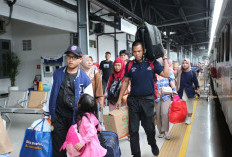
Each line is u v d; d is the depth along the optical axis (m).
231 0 4.00
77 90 2.54
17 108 5.46
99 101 3.81
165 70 3.15
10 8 6.53
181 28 23.81
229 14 4.25
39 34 10.90
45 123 2.57
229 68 4.23
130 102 3.25
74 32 10.19
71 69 2.60
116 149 2.76
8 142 2.07
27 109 5.35
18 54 11.38
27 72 11.27
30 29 11.05
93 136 2.31
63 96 2.53
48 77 10.08
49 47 10.74
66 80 2.56
